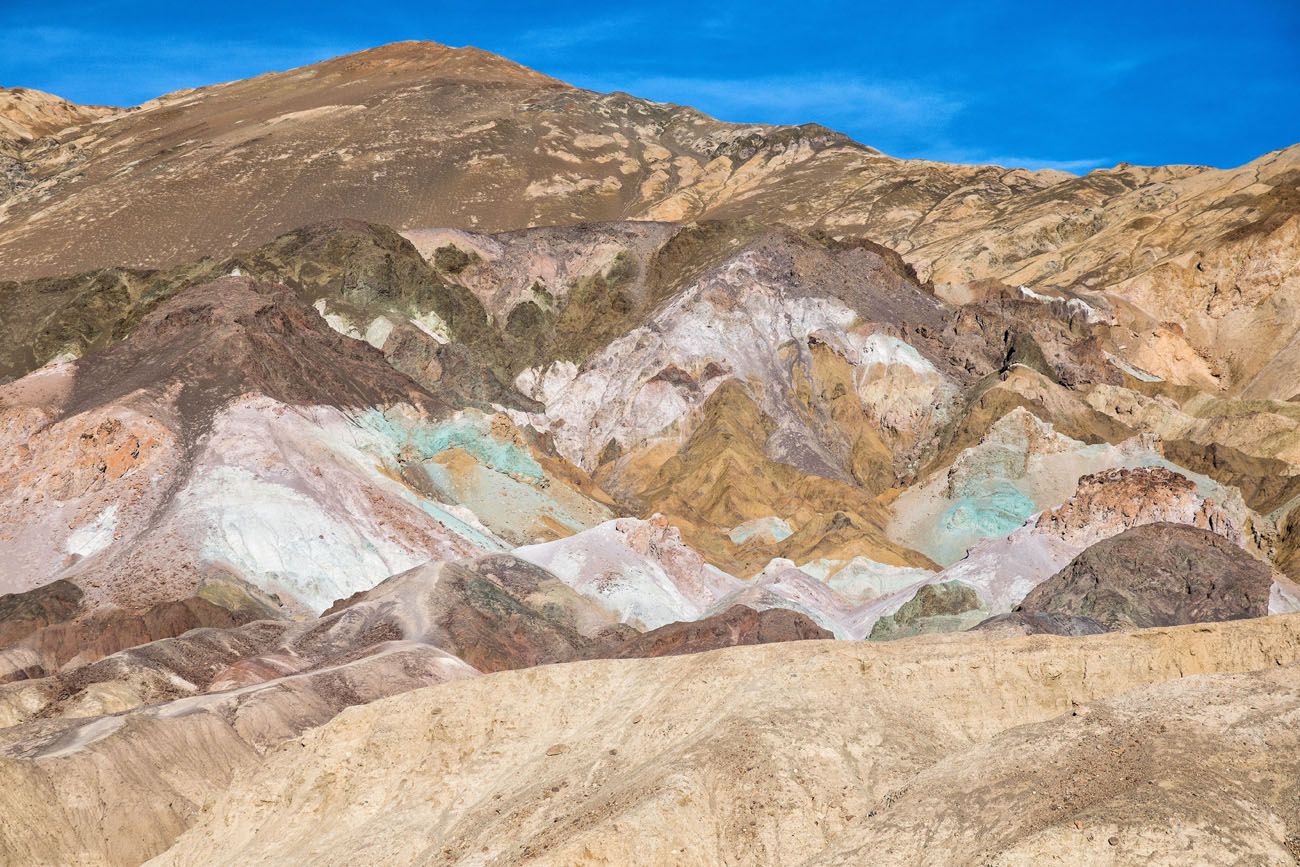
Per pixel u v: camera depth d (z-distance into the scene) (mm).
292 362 179375
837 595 166875
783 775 65188
